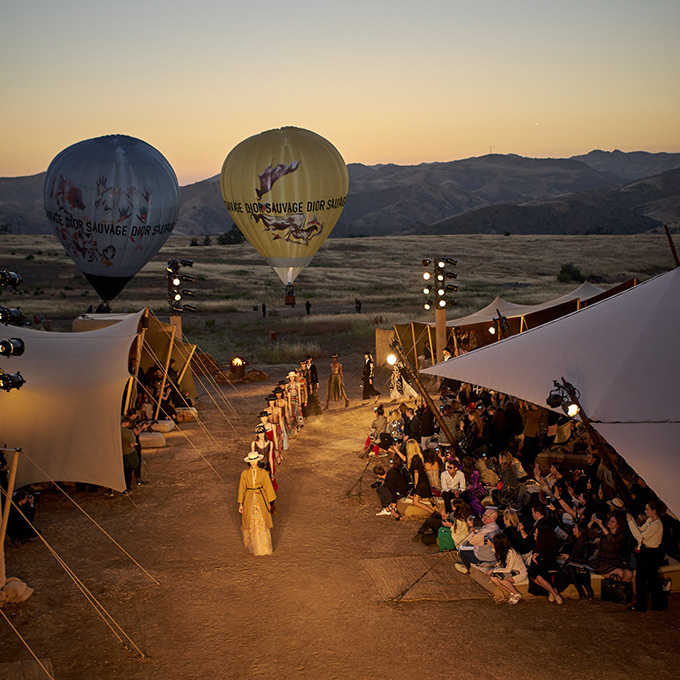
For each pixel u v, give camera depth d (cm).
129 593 888
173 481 1364
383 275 8312
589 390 1013
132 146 2733
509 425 1488
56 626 804
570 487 1067
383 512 1159
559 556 898
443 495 1080
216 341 3822
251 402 2170
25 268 8306
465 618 806
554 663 704
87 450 1230
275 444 1429
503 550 843
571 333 1179
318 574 937
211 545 1048
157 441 1620
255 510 999
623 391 989
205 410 2050
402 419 1603
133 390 1741
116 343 1428
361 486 1316
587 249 10544
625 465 1061
